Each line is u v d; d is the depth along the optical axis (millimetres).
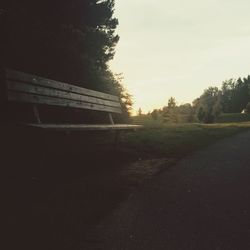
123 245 2834
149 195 4090
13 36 6430
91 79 8609
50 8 7797
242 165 5414
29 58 6789
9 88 4391
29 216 3445
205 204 3701
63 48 7453
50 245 2869
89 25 9242
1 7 6426
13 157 5250
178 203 3770
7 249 2771
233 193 4031
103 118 8500
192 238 2900
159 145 7195
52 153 5727
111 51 11320
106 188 4395
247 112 52781
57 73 7488
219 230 3039
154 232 3049
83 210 3637
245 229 3045
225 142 7945
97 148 6629
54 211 3596
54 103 5375
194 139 8023
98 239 2961
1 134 5340
